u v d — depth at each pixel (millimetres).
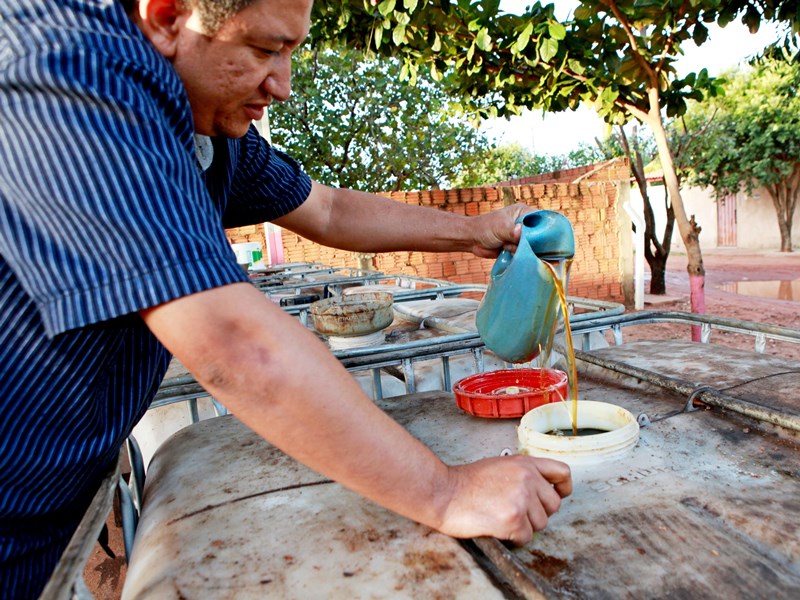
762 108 14648
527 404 1248
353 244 1392
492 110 4723
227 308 589
